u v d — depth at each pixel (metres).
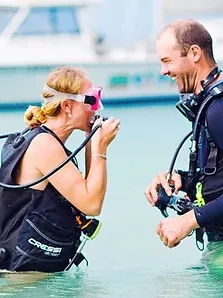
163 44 10.55
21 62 40.03
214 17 53.34
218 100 10.12
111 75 41.59
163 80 42.12
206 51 10.46
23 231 10.38
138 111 38.19
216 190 10.54
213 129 10.12
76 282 10.19
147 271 11.18
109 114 37.06
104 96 41.78
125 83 41.81
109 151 25.16
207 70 10.45
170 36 10.52
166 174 11.25
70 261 10.77
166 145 26.03
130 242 14.25
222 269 10.95
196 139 10.61
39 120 10.58
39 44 42.50
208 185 10.62
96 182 10.30
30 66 39.84
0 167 10.82
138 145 26.22
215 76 10.38
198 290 9.73
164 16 54.62
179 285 10.07
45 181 10.41
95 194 10.27
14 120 33.97
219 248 11.71
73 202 10.30
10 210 10.51
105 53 43.09
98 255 13.18
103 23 55.38
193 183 10.94
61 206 10.45
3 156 10.73
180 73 10.49
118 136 28.53
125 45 51.44
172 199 10.87
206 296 9.43
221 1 53.47
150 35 54.41
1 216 10.58
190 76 10.49
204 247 12.23
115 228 15.52
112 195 18.78
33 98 40.22
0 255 10.52
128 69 41.66
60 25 43.22
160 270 11.25
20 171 10.50
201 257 12.08
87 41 42.91
